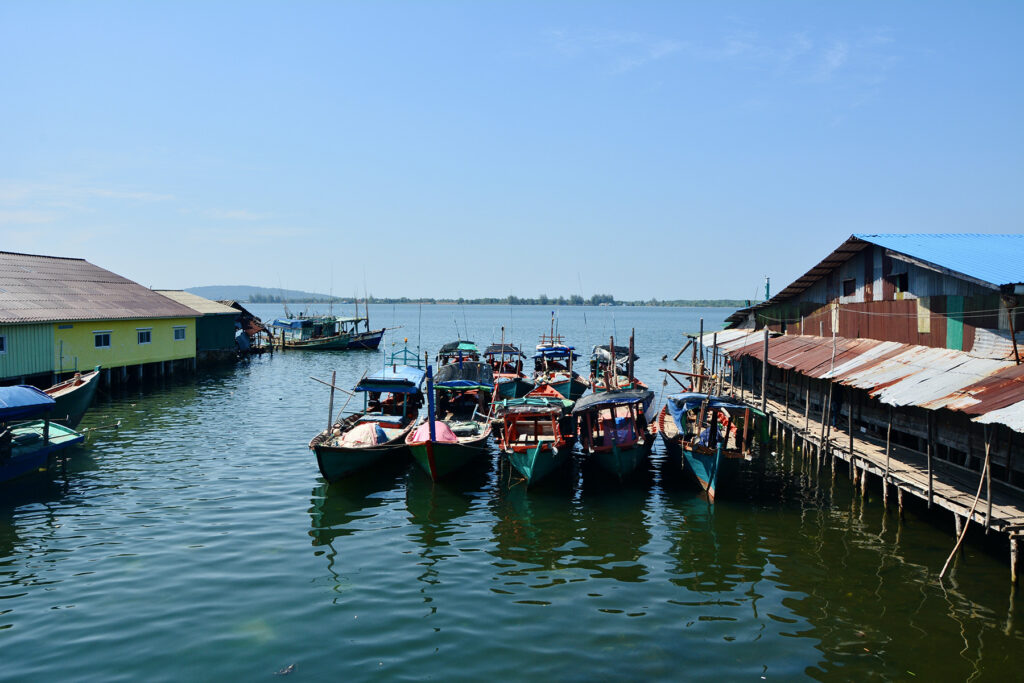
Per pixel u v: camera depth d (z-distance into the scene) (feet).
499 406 102.42
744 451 75.25
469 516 63.36
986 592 47.11
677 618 43.73
